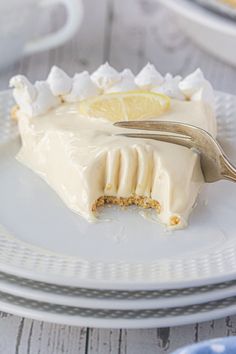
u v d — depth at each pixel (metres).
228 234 0.46
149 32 0.76
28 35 0.65
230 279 0.40
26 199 0.48
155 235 0.46
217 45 0.69
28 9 0.62
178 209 0.47
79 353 0.40
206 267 0.42
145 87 0.54
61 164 0.49
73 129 0.50
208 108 0.53
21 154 0.52
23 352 0.40
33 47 0.68
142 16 0.78
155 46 0.73
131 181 0.48
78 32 0.75
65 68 0.69
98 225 0.46
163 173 0.47
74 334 0.41
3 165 0.52
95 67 0.69
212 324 0.42
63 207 0.48
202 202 0.48
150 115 0.51
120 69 0.69
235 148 0.53
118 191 0.48
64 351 0.41
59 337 0.41
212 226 0.47
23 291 0.39
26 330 0.42
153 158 0.48
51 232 0.46
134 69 0.69
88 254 0.44
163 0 0.69
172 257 0.44
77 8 0.68
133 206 0.48
